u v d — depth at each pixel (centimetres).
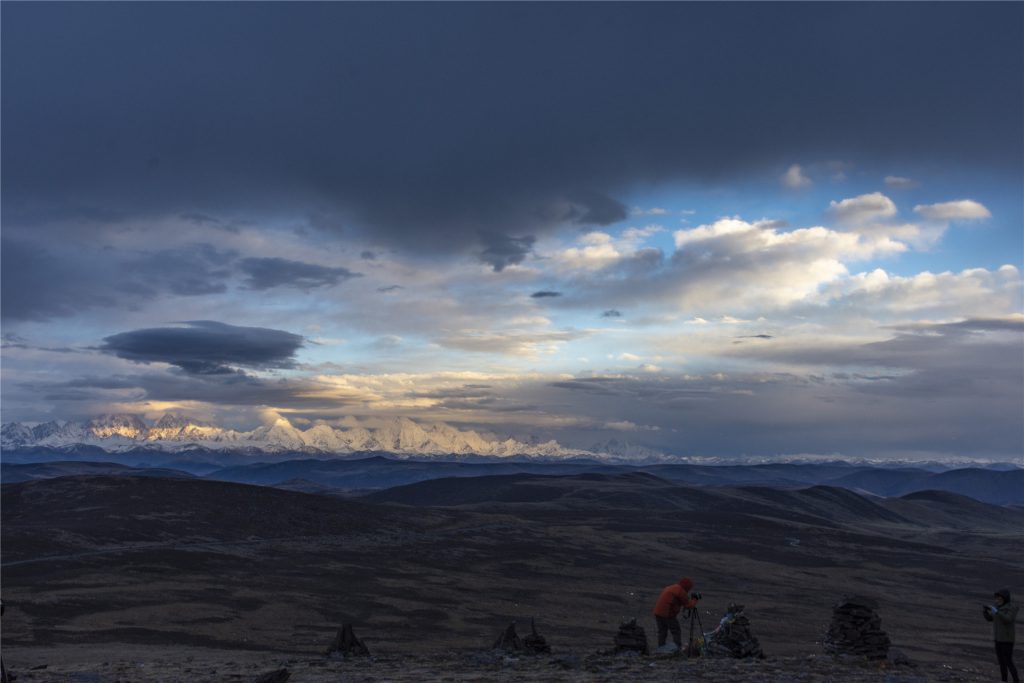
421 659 2981
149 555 8800
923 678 2148
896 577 12031
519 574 9794
